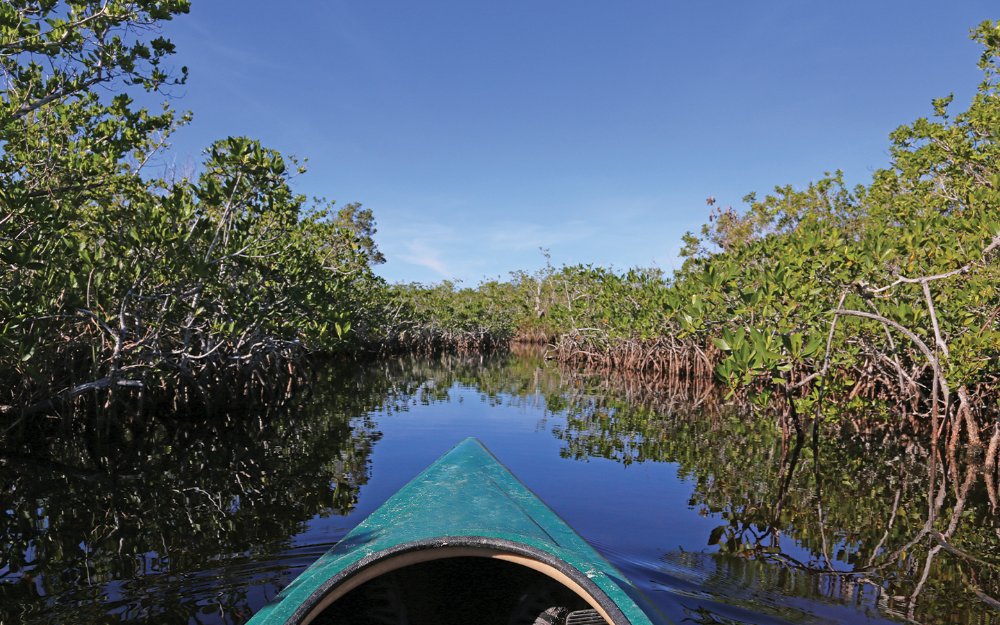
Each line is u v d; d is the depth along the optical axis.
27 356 7.56
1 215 7.49
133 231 8.48
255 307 11.32
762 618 3.81
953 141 12.98
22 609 3.89
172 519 5.80
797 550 5.09
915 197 13.89
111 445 9.18
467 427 11.34
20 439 8.95
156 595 4.10
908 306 9.54
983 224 8.36
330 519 5.77
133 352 9.94
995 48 12.74
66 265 8.43
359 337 29.08
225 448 9.19
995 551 5.14
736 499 6.63
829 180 21.52
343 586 2.71
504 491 4.48
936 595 4.21
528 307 45.09
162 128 10.55
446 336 44.81
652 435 10.61
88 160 8.72
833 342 10.55
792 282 9.20
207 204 10.22
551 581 3.72
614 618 2.48
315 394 16.16
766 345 7.70
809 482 7.41
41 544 5.12
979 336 8.60
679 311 13.23
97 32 7.96
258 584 4.29
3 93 8.28
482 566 3.76
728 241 24.67
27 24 7.34
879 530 5.67
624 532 5.48
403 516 3.91
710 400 15.93
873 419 11.83
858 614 3.91
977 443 9.02
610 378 22.84
